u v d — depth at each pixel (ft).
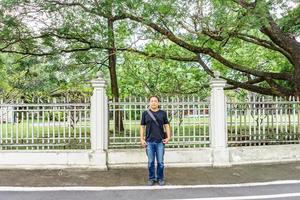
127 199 25.39
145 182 30.27
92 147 34.94
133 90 68.03
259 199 25.32
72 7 49.16
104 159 34.76
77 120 35.68
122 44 57.06
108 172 33.68
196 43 51.72
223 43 46.55
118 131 36.04
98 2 45.98
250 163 36.99
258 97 38.86
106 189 28.12
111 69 61.41
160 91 61.93
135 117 36.11
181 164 35.91
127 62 64.80
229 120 37.50
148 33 50.72
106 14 46.91
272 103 38.42
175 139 36.81
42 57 57.00
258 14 37.83
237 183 29.91
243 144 38.06
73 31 51.24
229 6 41.52
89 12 47.70
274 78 48.65
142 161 35.50
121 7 43.91
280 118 38.73
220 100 36.58
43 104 35.29
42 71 69.36
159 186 29.04
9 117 35.27
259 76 49.34
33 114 35.32
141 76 66.54
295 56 44.93
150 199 25.38
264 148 37.55
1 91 77.61
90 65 60.70
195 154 36.17
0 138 35.17
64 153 34.73
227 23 41.47
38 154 34.65
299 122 39.17
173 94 60.39
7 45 51.08
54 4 46.16
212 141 36.52
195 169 34.91
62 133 35.65
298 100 39.32
